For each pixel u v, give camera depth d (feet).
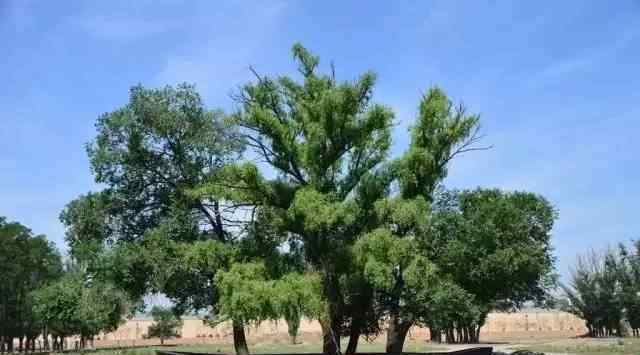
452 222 104.68
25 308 247.29
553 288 172.45
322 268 99.50
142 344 337.93
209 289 108.78
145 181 111.65
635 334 262.88
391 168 104.12
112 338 379.55
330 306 99.55
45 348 303.68
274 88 105.81
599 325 262.06
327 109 100.37
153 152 109.40
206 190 100.89
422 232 99.55
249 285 91.40
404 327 107.45
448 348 190.29
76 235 111.96
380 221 99.76
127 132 108.06
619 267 260.83
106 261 102.73
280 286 91.09
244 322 92.22
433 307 99.50
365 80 102.68
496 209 111.24
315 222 93.45
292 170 104.73
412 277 92.53
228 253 101.76
